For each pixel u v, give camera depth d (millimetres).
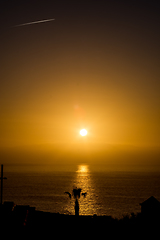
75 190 35688
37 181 199250
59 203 90562
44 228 30969
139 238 28016
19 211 28703
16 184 172875
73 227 31766
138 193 125188
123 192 129000
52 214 39594
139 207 83812
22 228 25484
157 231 30141
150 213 33719
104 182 190750
